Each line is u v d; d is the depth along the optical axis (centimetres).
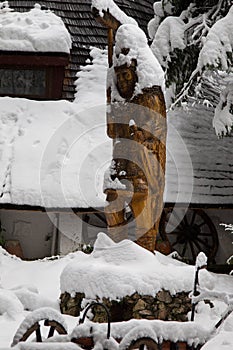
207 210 1923
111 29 1178
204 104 1872
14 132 1816
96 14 1148
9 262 1608
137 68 1118
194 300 776
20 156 1739
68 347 660
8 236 1800
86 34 2088
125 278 1047
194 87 1706
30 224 1811
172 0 1841
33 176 1689
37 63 1923
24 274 1517
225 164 1902
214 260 1917
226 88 1594
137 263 1093
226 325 1095
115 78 1141
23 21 1984
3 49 1903
